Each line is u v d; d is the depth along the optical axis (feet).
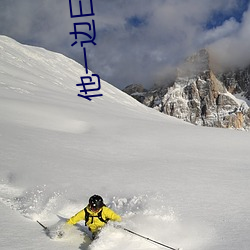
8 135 56.54
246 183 34.73
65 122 89.04
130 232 18.51
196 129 91.86
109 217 19.07
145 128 89.30
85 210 19.11
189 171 40.75
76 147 55.16
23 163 38.86
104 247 17.28
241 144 72.69
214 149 65.21
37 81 215.72
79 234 19.54
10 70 210.59
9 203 25.02
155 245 17.84
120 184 32.58
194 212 23.85
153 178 35.83
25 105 99.25
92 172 37.45
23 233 18.71
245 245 17.65
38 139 57.21
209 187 32.37
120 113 158.10
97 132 79.51
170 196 28.43
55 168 37.91
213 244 18.02
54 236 18.47
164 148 63.00
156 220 21.17
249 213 23.90
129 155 53.21
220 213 23.82
